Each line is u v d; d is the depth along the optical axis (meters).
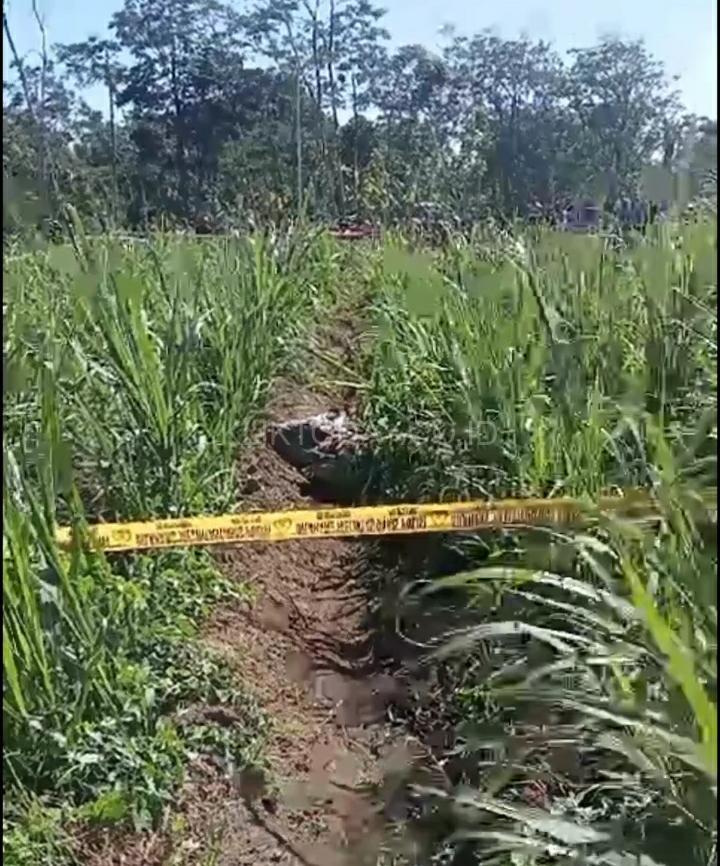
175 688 3.82
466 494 5.02
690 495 2.93
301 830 3.53
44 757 3.23
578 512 3.92
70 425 4.70
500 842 3.11
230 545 5.16
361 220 15.25
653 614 1.95
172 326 5.09
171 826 3.29
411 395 6.01
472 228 7.83
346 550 5.71
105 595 3.81
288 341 7.75
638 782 2.84
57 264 6.19
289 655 4.66
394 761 3.95
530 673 3.44
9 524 3.22
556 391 4.55
